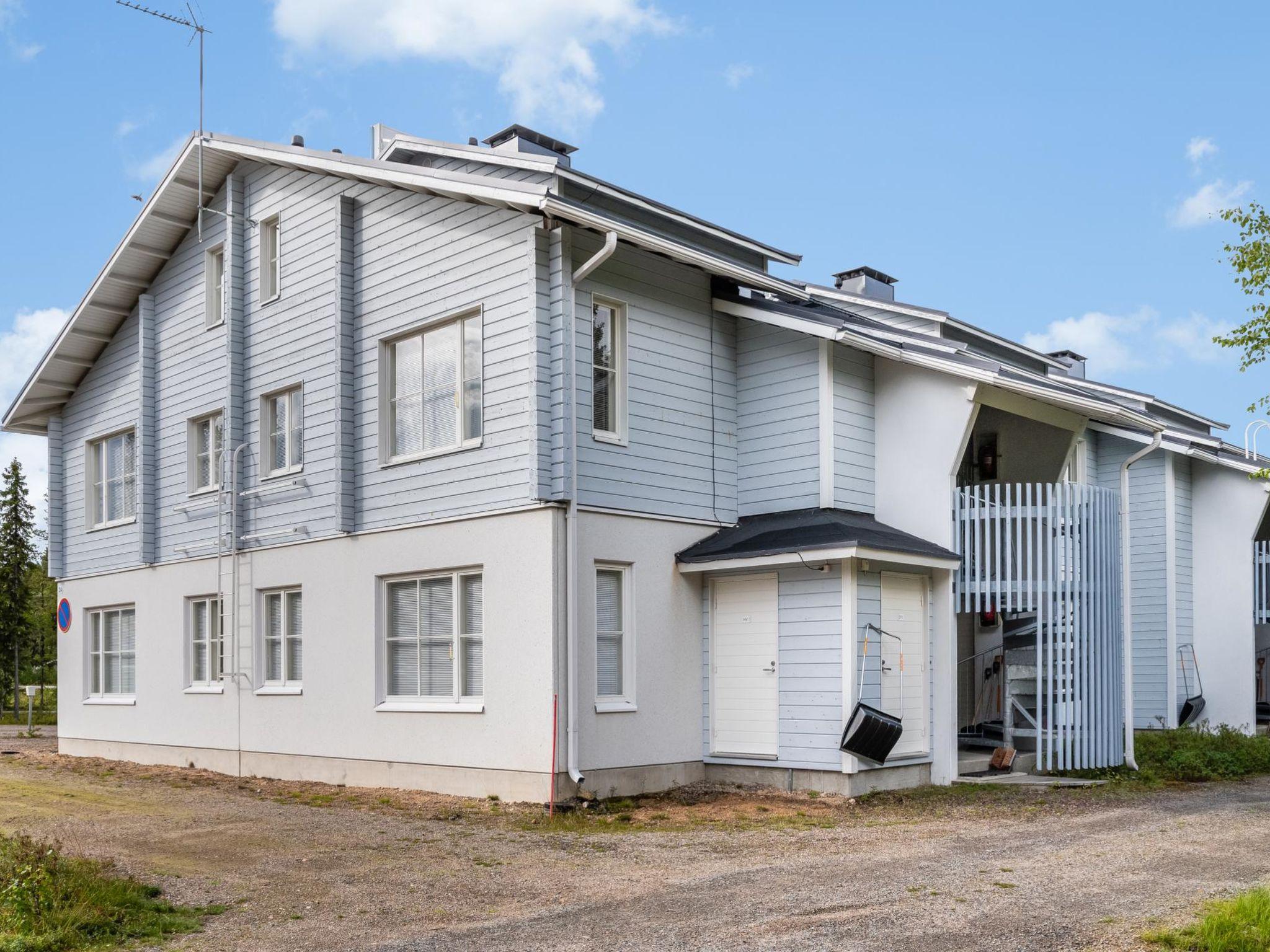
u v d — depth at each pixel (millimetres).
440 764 12938
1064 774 13875
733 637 13562
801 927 6770
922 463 13867
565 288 12219
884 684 12898
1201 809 11344
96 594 19562
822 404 13641
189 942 6863
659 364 13570
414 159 14773
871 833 10180
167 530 17812
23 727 28469
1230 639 19922
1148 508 19828
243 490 16125
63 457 20828
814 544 12305
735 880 8148
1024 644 14477
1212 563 20219
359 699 13992
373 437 14133
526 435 12156
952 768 13461
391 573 13695
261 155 15312
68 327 18984
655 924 6957
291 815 11578
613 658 12773
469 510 12805
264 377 15906
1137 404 21828
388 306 14047
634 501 13039
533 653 12008
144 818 11383
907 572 13414
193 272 17594
